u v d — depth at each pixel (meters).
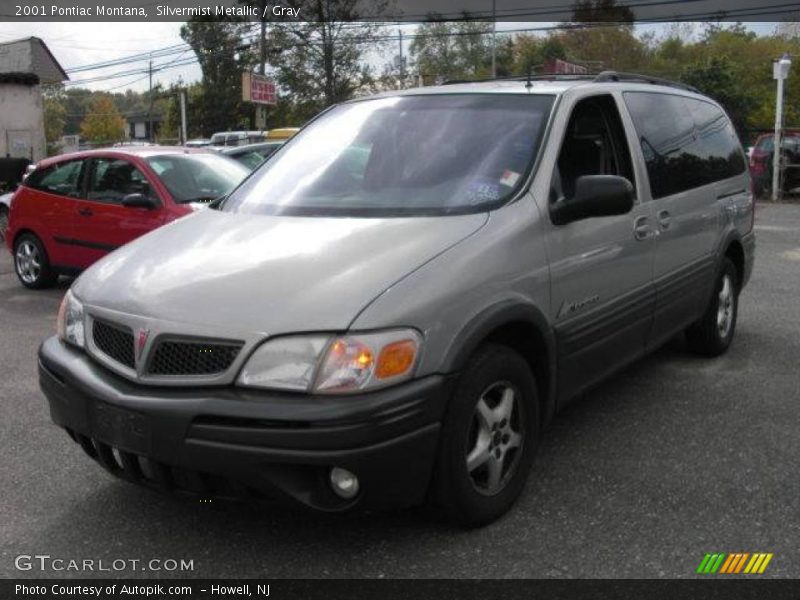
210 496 3.14
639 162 4.72
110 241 8.31
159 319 3.18
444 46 54.91
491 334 3.51
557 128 4.12
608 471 4.09
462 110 4.36
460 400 3.22
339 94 37.75
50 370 3.52
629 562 3.25
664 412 4.93
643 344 4.77
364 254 3.36
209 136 59.84
